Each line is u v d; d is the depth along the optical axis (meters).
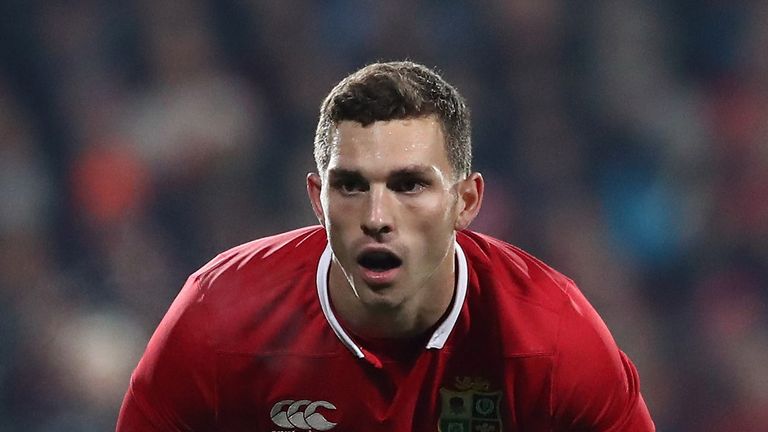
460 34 33.78
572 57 34.16
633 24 34.88
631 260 32.03
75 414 25.72
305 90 33.22
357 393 12.94
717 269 32.09
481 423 13.11
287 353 12.82
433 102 11.74
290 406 13.02
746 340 30.81
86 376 26.14
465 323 12.90
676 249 32.19
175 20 33.16
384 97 11.55
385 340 12.72
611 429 13.31
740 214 32.75
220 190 31.05
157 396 12.93
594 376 12.98
